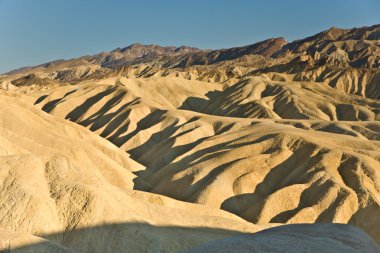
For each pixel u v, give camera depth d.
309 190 57.97
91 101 131.25
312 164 62.94
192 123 96.00
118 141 102.75
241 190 60.94
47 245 26.58
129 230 34.59
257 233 20.83
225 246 17.20
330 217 52.88
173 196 63.16
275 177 63.62
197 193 60.41
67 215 34.84
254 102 137.12
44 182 38.06
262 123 87.31
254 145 69.81
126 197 41.91
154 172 78.81
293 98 140.62
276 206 56.41
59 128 80.12
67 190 36.62
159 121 104.56
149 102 119.81
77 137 80.75
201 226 40.81
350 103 147.50
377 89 192.00
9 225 32.00
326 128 90.06
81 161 65.62
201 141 81.50
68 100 130.25
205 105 157.00
